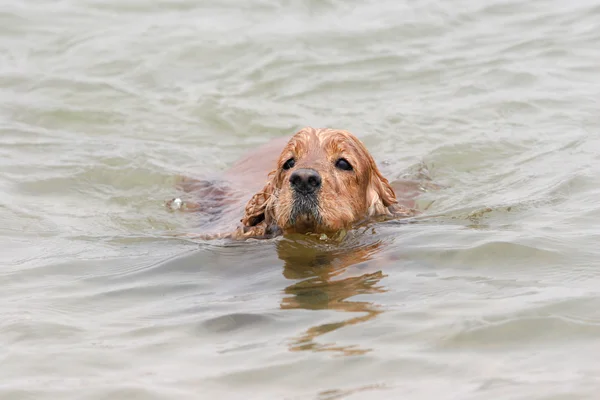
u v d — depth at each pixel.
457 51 25.22
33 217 16.61
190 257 14.23
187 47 25.88
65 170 19.28
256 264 13.80
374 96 22.95
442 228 14.77
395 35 26.36
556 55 24.50
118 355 10.50
